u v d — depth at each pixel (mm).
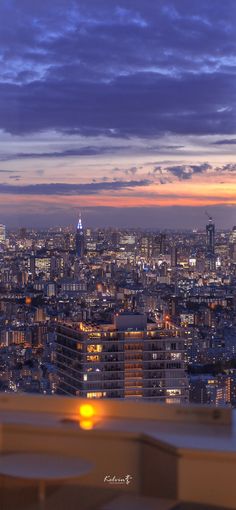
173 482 2373
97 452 2539
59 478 2256
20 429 2609
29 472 2301
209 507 2316
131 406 2754
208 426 2648
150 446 2480
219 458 2307
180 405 2719
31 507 2309
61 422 2660
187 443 2391
